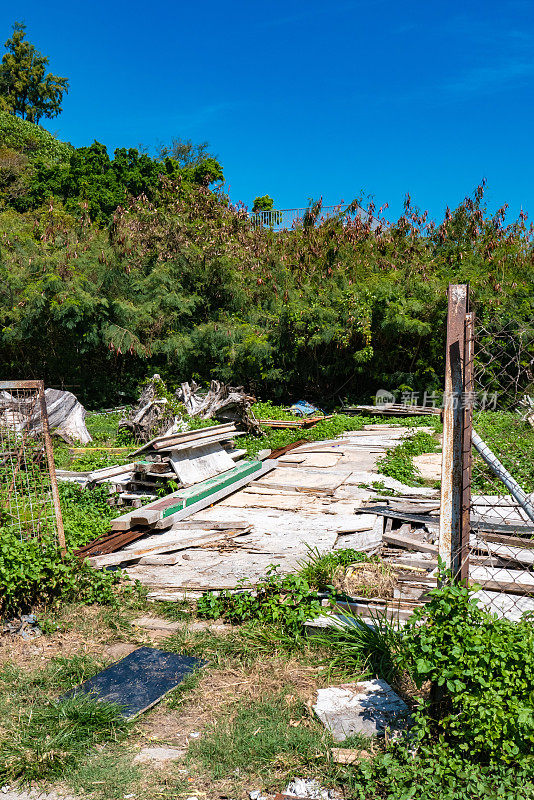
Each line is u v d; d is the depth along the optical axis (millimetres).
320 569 5387
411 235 23359
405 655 3182
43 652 4383
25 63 56469
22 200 35438
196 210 24078
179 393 15055
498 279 20734
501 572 5281
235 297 22141
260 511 8234
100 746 3289
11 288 20266
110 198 35531
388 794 2797
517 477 8250
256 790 2904
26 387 5480
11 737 3334
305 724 3381
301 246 23609
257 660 4148
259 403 18906
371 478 10086
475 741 2865
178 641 4461
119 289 20844
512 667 2852
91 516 7746
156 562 6180
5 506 6012
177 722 3494
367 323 19969
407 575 5441
